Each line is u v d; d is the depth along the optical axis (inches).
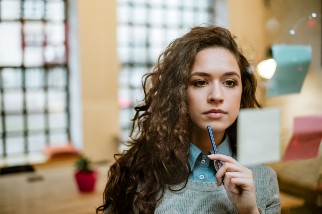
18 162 147.8
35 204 88.2
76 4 155.3
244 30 57.3
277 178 29.8
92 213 80.8
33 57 163.6
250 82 29.1
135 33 179.3
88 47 158.1
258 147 26.2
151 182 29.7
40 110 168.4
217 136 28.8
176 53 29.0
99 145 162.7
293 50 28.5
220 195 28.6
